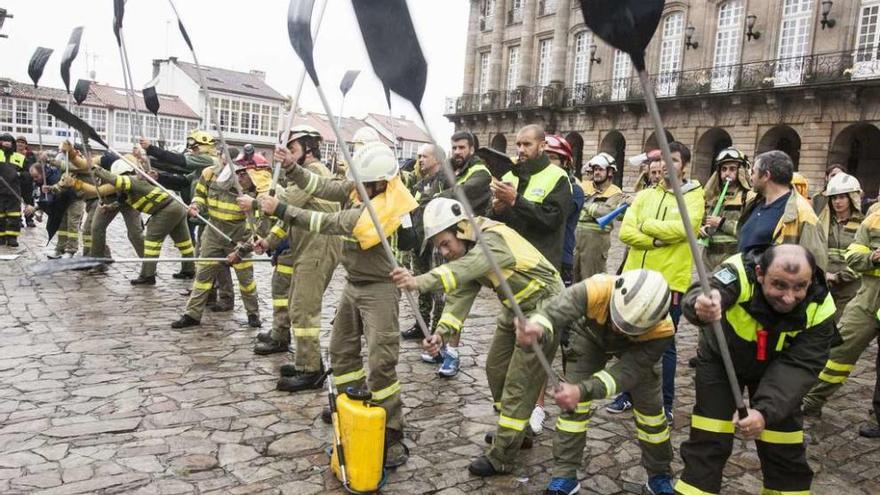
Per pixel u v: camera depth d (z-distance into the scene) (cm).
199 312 698
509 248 369
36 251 1185
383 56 234
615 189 791
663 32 3103
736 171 636
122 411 459
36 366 547
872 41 2386
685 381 596
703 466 293
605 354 365
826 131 2441
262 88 5259
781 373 280
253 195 687
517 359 377
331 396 383
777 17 2656
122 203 939
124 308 765
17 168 1228
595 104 3275
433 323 676
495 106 4081
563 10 3575
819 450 453
